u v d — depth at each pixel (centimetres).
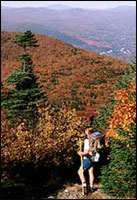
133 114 860
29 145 1009
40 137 1054
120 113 886
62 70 5334
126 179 874
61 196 917
